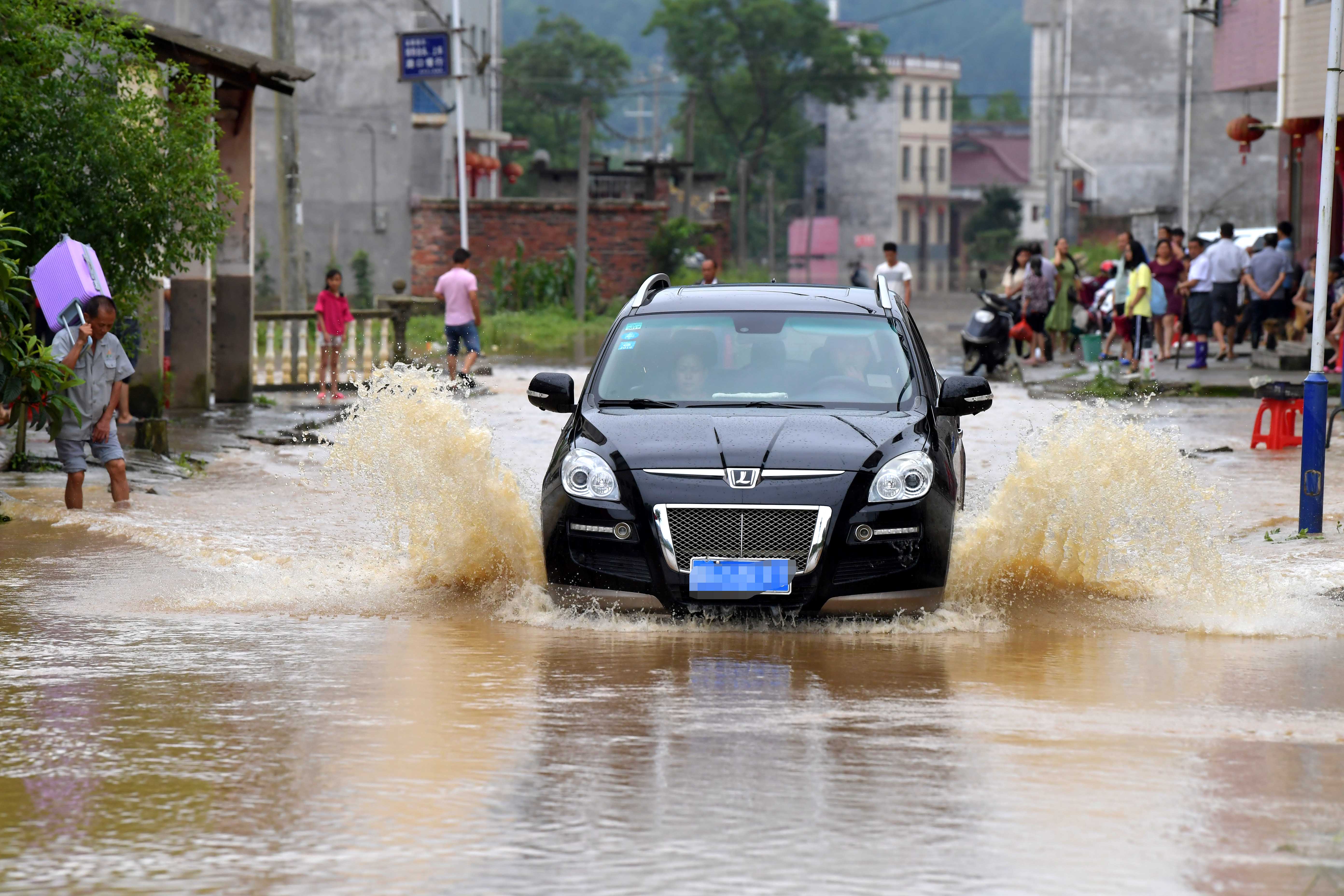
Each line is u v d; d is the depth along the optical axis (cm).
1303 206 9106
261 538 3319
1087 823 1414
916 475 2472
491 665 2147
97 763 1619
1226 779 1569
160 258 4869
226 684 2011
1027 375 7844
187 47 5372
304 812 1448
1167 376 7450
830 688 2011
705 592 2395
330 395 7000
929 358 3080
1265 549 3197
